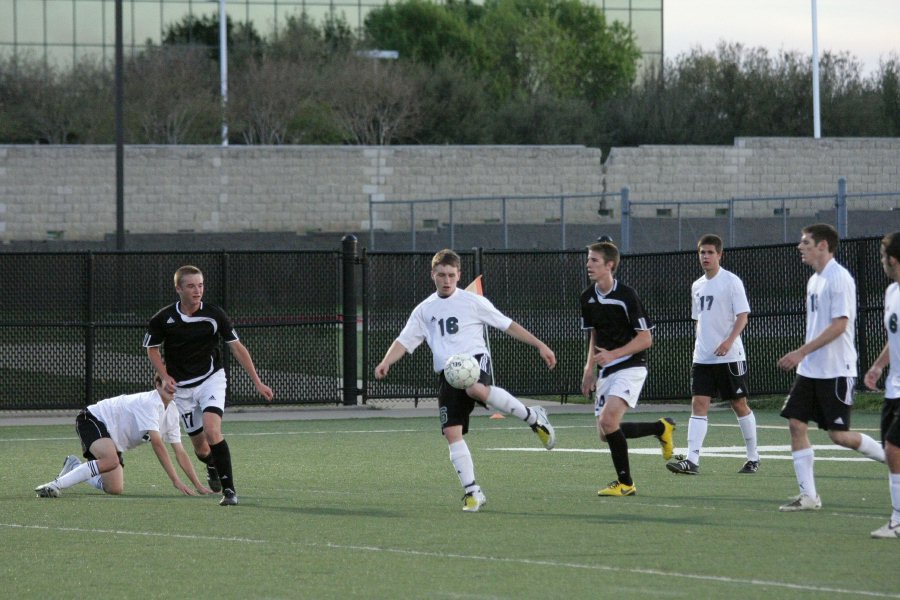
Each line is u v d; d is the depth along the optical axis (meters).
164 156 142.12
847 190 146.75
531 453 43.94
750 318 60.06
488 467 40.06
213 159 143.12
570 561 23.81
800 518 28.91
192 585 22.03
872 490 33.66
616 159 144.75
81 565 23.97
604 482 36.25
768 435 48.75
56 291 61.62
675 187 145.62
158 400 34.34
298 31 196.38
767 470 38.75
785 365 29.81
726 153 145.88
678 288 61.41
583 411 59.91
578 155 145.38
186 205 142.75
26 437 51.25
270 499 33.25
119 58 90.50
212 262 60.72
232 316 60.78
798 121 196.38
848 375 30.11
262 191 144.00
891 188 146.88
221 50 167.12
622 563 23.58
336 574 22.84
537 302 62.59
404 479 37.53
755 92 196.12
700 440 37.78
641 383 33.28
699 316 38.09
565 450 44.78
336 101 176.12
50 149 141.25
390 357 31.36
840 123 195.50
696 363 38.03
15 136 171.50
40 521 29.55
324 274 62.06
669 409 60.72
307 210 144.62
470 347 31.14
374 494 34.16
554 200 144.88
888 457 26.09
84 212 142.12
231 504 31.95
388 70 181.75
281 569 23.38
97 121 167.62
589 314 33.28
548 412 59.59
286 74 173.75
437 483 36.53
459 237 136.62
